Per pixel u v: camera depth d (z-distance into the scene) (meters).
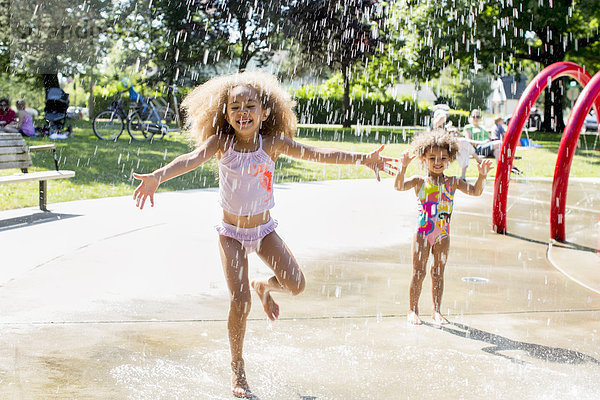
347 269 5.39
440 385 3.12
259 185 3.37
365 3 29.94
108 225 7.03
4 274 5.02
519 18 28.84
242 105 3.28
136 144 16.33
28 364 3.32
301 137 23.03
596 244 6.65
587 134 31.08
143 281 4.91
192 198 9.12
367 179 11.89
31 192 9.38
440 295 4.14
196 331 3.86
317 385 3.12
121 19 28.23
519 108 7.00
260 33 29.28
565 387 3.12
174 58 28.64
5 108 16.80
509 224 7.69
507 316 4.23
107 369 3.28
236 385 3.03
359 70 33.69
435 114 10.71
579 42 30.98
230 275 3.23
